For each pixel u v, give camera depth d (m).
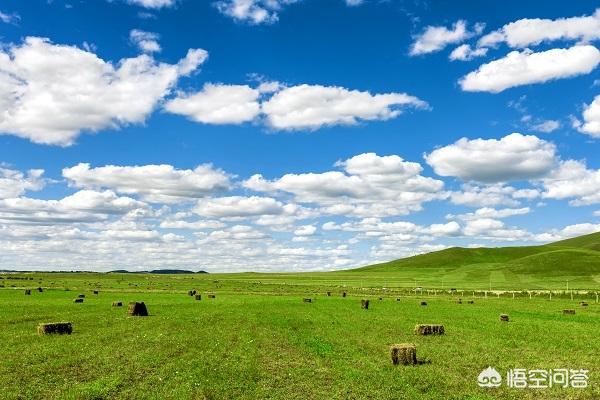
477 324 48.81
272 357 28.91
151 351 29.94
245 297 92.75
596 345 35.25
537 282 184.88
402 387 22.45
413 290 137.88
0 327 41.31
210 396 20.67
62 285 128.12
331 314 57.66
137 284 145.88
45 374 23.86
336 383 22.98
